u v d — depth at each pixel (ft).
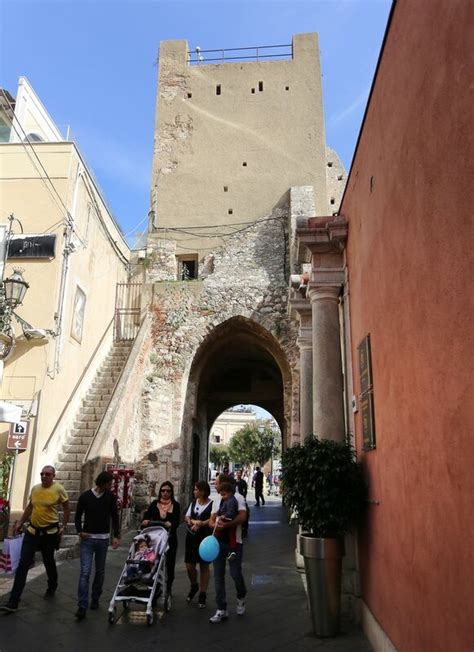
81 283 43.57
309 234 22.48
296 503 17.53
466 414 8.14
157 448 49.03
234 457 153.17
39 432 34.42
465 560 8.16
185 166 64.59
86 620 17.95
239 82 68.13
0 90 50.42
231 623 17.84
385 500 14.16
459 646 8.38
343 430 20.92
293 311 36.17
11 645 15.40
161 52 70.23
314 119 65.67
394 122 12.98
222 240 60.49
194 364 55.93
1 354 34.45
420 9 10.48
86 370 45.09
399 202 12.51
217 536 18.93
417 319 10.95
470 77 7.79
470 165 7.84
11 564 21.03
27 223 39.32
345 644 15.65
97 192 47.65
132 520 41.16
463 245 8.19
